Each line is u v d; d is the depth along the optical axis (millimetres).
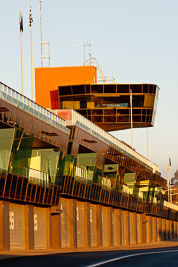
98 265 35969
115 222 115688
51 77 150625
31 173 70688
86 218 94062
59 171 80438
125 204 121062
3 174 62750
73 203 88062
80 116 87562
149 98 148375
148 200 147750
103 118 147500
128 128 155875
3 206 64688
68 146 84000
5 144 63750
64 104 147500
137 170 130125
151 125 152375
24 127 66562
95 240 100125
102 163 100812
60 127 78312
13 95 63094
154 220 162500
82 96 146750
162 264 38375
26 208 71625
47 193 76375
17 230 69312
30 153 69750
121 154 113125
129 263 38875
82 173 91000
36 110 69938
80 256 48312
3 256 48188
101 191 101250
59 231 82000
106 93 147125
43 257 45969
